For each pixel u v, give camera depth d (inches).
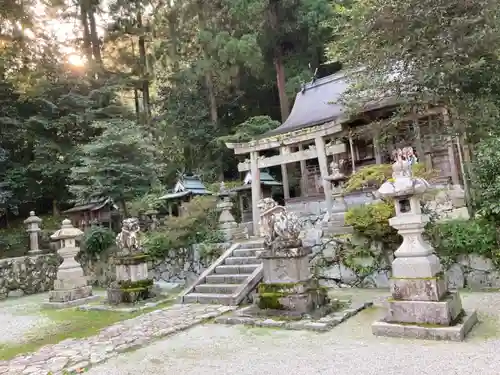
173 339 205.0
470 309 203.6
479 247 257.3
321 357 157.5
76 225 587.2
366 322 205.8
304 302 218.8
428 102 313.6
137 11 746.2
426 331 167.8
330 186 403.5
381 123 374.0
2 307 387.5
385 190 187.6
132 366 167.5
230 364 159.5
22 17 554.3
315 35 693.3
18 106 626.2
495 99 283.0
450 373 130.3
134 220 343.3
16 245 537.3
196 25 745.6
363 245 306.7
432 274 177.6
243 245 362.9
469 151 309.6
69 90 641.0
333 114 512.7
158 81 841.5
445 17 268.7
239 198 549.3
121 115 652.1
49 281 501.0
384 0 291.1
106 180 474.0
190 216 411.2
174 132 729.6
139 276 329.1
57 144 601.9
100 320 274.2
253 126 693.3
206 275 323.6
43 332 254.1
